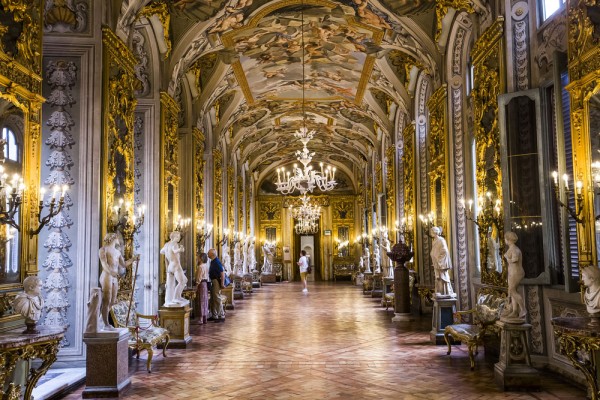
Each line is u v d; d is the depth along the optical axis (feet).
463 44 39.45
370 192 96.58
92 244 27.68
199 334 40.83
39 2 23.25
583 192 22.53
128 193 32.07
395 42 46.24
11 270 21.21
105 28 28.68
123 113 31.45
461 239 39.47
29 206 22.30
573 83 22.88
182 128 52.03
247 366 29.32
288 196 124.57
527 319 27.91
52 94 28.17
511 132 28.45
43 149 27.89
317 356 31.89
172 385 25.26
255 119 77.46
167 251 36.27
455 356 31.35
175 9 39.09
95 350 23.34
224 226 75.10
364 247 103.19
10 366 16.92
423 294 48.01
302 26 47.24
